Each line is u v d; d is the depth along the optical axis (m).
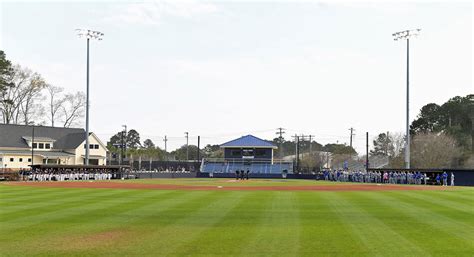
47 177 63.44
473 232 16.16
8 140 82.75
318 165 136.38
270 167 95.62
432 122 109.94
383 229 16.77
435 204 26.25
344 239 14.80
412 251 13.05
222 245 13.86
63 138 91.12
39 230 16.55
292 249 13.32
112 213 21.38
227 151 99.94
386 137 154.00
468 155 95.31
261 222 18.44
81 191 36.66
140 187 43.25
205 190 38.88
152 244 14.02
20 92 92.44
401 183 59.81
